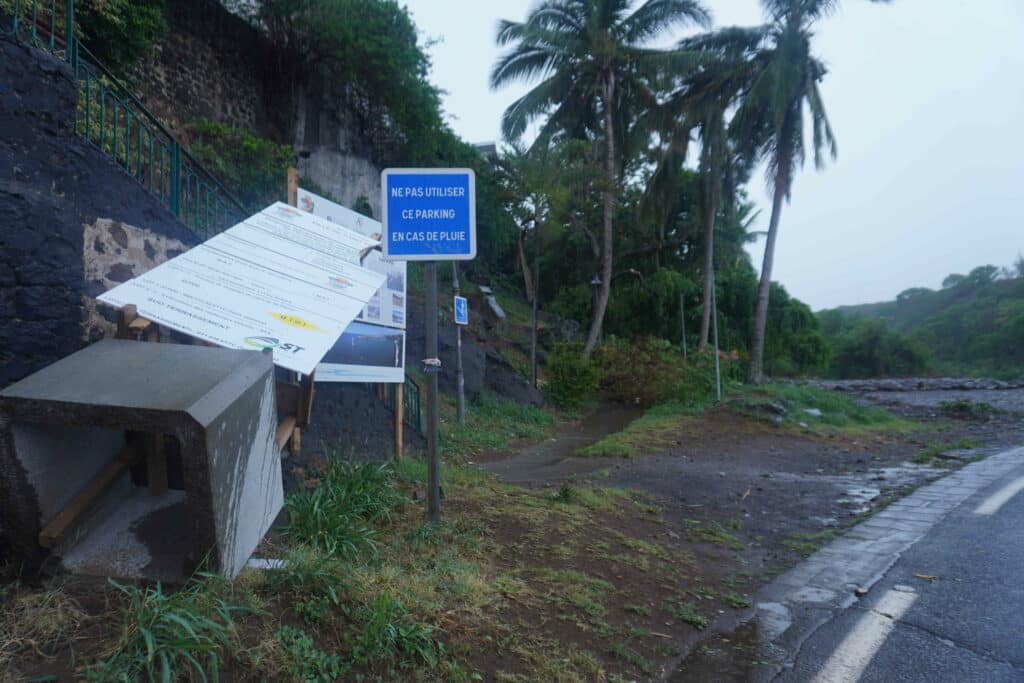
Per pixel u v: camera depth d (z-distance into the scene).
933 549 5.88
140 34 11.17
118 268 4.71
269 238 5.00
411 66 17.98
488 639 3.51
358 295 4.57
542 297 35.00
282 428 4.07
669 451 12.12
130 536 3.17
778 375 38.69
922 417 19.28
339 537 4.18
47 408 2.69
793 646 4.00
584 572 4.80
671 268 35.06
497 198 23.30
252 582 3.18
